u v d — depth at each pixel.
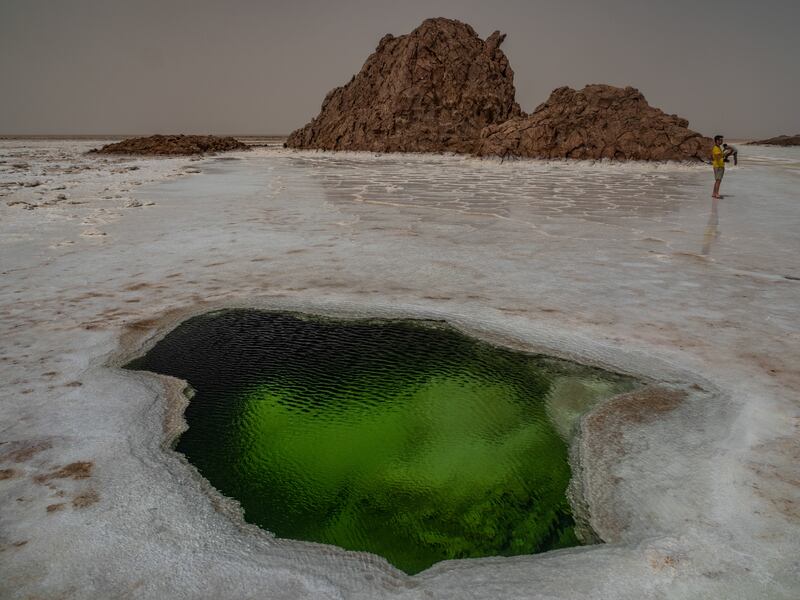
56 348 4.39
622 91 32.00
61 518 2.46
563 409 3.62
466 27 43.50
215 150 45.22
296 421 3.48
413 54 41.44
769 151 46.56
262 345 4.62
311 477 2.91
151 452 3.05
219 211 11.25
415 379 4.04
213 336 4.79
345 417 3.53
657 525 2.45
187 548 2.32
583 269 6.70
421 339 4.73
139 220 10.06
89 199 13.09
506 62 43.28
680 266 6.82
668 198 13.84
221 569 2.21
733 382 3.77
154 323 4.96
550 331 4.77
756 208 11.80
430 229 9.32
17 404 3.50
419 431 3.37
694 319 4.98
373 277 6.36
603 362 4.20
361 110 44.38
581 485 2.82
